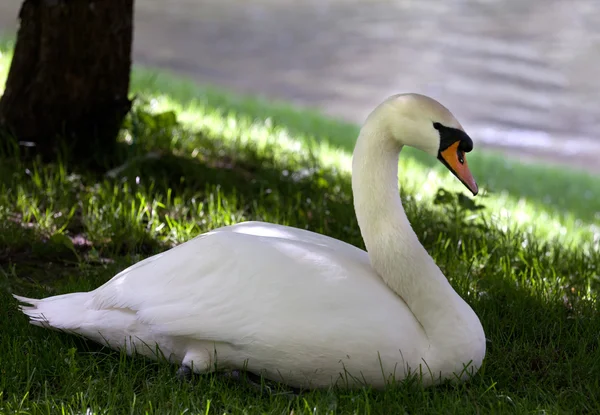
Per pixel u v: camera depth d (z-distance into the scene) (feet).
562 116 84.17
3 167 29.40
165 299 17.53
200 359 17.65
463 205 28.50
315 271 17.40
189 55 99.50
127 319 18.10
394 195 18.30
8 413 16.46
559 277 25.75
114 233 26.22
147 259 18.78
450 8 136.15
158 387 17.47
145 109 39.99
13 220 26.68
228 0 137.08
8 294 21.80
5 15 103.45
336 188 33.68
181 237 26.63
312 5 136.36
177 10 126.82
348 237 27.96
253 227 19.67
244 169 34.71
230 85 86.63
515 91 91.35
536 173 57.57
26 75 31.07
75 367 17.98
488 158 60.64
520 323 22.06
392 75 95.20
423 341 17.60
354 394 17.58
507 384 19.29
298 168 35.86
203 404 17.04
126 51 31.81
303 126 57.06
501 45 111.96
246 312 17.02
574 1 143.84
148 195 29.14
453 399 17.66
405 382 17.53
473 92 89.61
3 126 31.35
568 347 21.08
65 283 23.31
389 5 137.80
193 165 31.99
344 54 104.83
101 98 31.50
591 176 61.11
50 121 31.22
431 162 53.57
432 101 17.97
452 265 25.75
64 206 27.48
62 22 30.32
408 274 17.79
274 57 101.96
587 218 45.24
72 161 31.42
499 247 27.40
